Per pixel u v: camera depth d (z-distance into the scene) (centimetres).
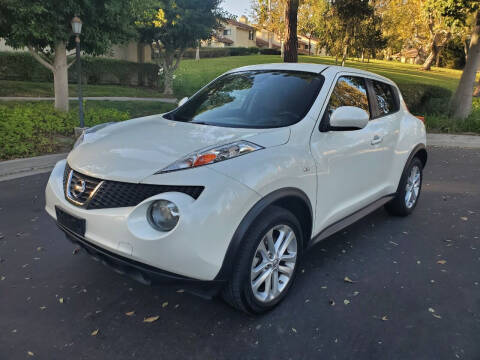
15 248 367
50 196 282
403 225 450
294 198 268
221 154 243
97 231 240
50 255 355
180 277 224
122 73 2395
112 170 246
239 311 276
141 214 227
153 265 223
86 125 967
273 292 271
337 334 254
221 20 2028
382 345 245
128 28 1182
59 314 270
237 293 245
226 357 232
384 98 417
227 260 230
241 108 329
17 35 983
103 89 2062
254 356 233
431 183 641
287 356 234
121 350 236
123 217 229
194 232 217
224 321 265
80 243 258
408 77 3044
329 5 1455
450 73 4131
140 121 346
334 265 349
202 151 247
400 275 334
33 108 1118
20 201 493
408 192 471
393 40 3466
